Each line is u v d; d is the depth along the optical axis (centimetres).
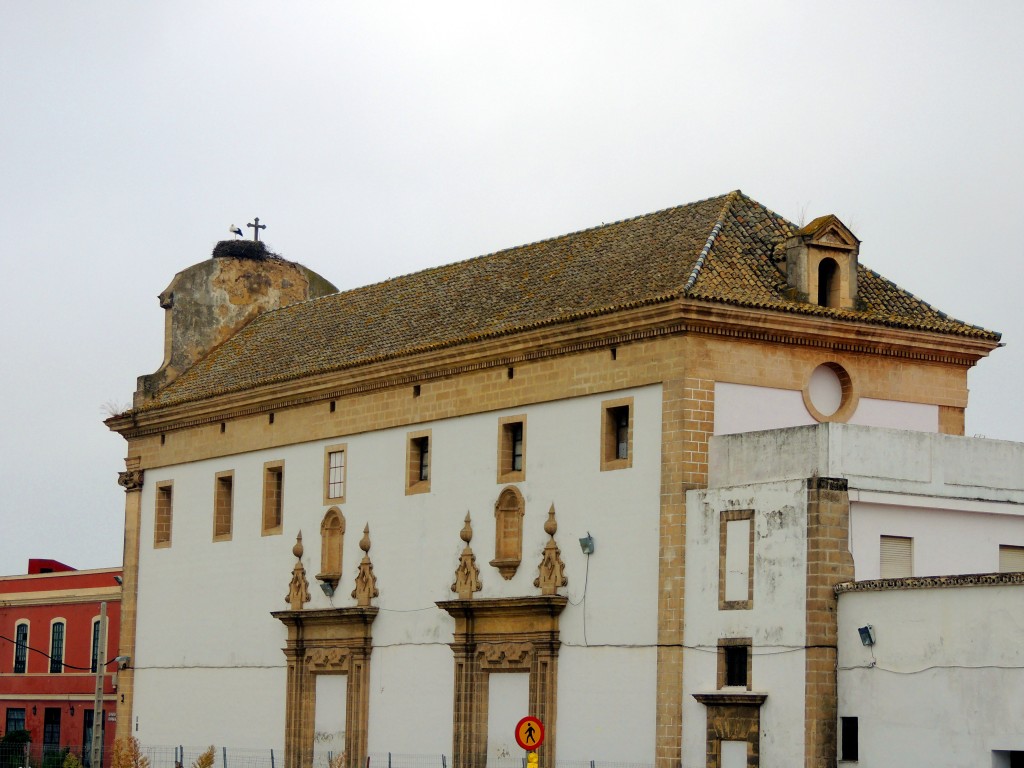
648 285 4825
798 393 4747
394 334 5741
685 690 4456
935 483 4388
